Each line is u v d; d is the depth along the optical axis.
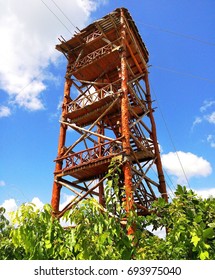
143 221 5.38
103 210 4.34
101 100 15.30
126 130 13.61
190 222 4.78
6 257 5.03
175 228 4.60
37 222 4.25
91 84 18.02
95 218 4.09
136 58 19.56
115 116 17.14
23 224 4.15
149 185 15.32
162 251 5.25
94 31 18.86
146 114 17.58
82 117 16.75
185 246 4.52
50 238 4.17
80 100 16.70
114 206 4.83
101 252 3.89
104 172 14.55
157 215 5.44
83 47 18.86
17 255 4.93
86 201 4.24
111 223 4.14
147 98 18.75
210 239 4.68
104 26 18.00
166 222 5.26
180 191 5.54
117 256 4.04
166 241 5.61
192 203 5.29
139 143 15.02
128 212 4.77
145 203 14.81
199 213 5.09
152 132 17.39
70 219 4.10
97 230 4.06
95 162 13.63
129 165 12.59
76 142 15.27
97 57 17.69
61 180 14.94
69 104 17.12
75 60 19.53
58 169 15.16
